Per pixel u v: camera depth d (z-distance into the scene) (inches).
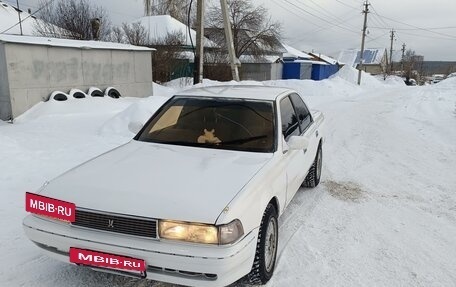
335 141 371.9
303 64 1692.9
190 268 100.8
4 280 124.1
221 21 1332.4
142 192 110.9
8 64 423.8
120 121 352.5
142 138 160.7
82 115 445.4
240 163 133.6
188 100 171.9
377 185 238.2
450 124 451.8
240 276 108.9
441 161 299.7
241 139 150.0
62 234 108.4
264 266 124.1
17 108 437.7
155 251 101.0
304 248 154.6
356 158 305.0
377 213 193.5
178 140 154.1
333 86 1083.3
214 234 101.0
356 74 1820.9
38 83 463.2
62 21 925.8
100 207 106.6
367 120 519.8
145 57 634.8
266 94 175.0
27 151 270.2
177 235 101.8
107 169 126.8
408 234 170.7
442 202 211.5
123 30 1048.8
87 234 106.7
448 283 133.7
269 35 1421.0
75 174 124.4
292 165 159.9
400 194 222.7
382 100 845.2
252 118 157.8
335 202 206.8
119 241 103.6
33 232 113.0
